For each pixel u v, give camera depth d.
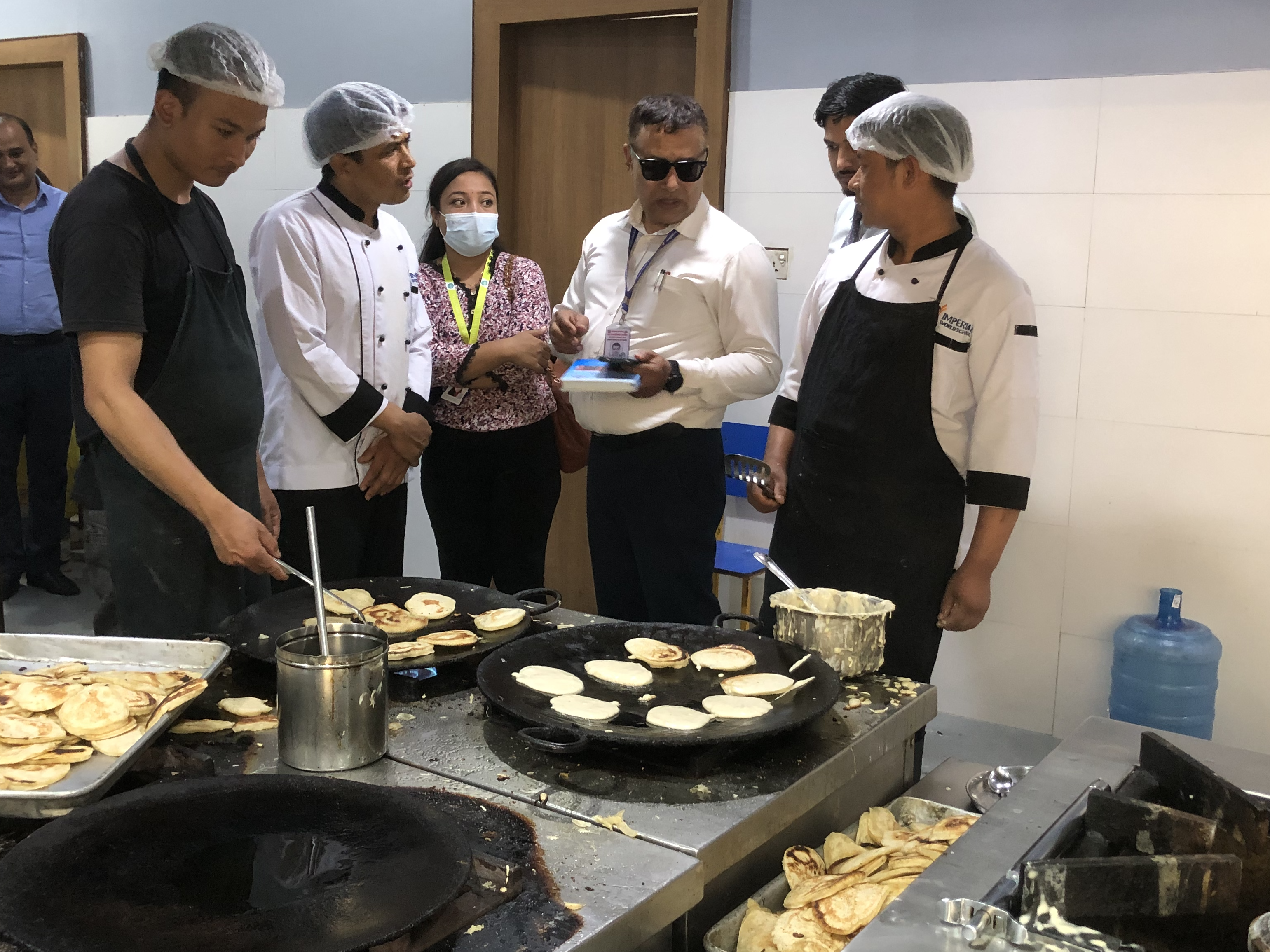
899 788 1.46
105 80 4.66
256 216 4.37
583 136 3.72
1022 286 1.89
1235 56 2.67
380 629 1.32
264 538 1.62
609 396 2.43
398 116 2.27
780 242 3.34
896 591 1.97
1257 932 0.80
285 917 0.81
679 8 3.34
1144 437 2.92
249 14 4.23
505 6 3.64
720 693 1.36
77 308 1.64
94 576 2.12
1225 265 2.76
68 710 1.15
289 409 2.40
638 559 2.51
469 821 1.08
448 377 2.82
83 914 0.81
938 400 1.91
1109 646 3.03
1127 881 0.85
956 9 2.99
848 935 1.01
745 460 2.49
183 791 1.00
